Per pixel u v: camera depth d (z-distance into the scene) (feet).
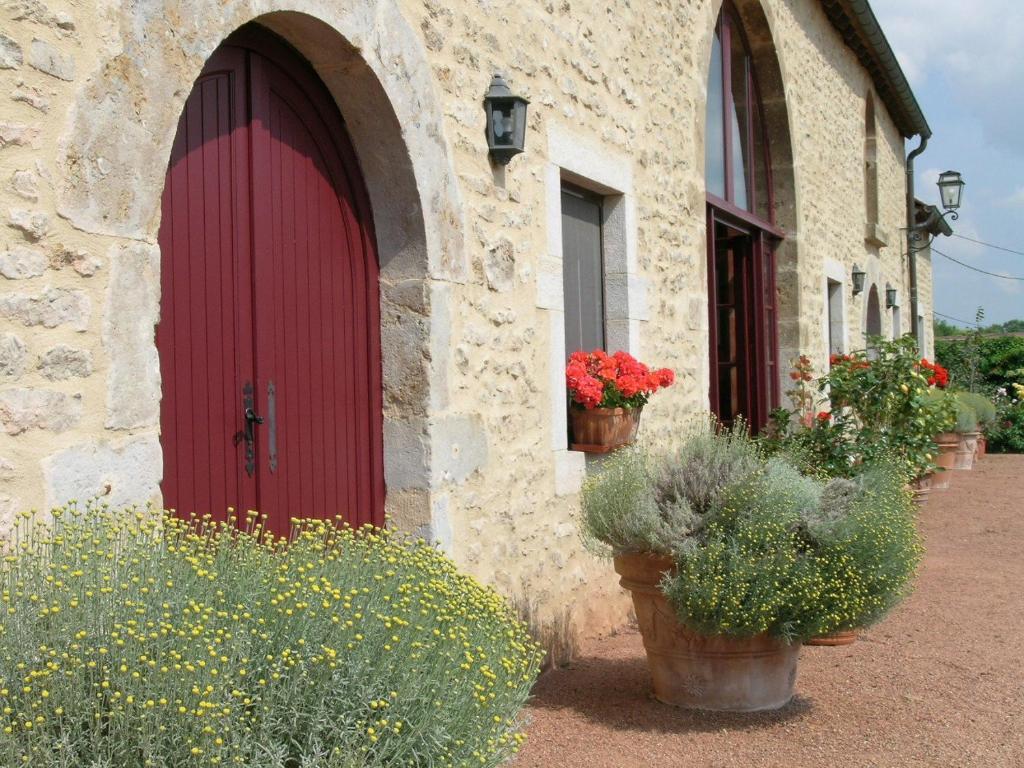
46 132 7.21
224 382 10.00
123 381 7.76
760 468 12.09
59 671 5.44
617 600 16.88
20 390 7.00
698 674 12.15
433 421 11.85
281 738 6.14
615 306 17.42
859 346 37.86
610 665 14.38
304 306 11.05
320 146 11.41
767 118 27.76
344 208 11.75
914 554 12.17
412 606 7.33
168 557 6.87
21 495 6.98
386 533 10.65
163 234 9.36
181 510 9.44
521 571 13.66
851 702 12.62
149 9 8.02
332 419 11.37
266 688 6.10
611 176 16.83
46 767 5.23
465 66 12.73
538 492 14.23
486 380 13.03
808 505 11.67
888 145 45.50
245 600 6.68
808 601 11.21
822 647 15.23
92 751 5.41
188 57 8.41
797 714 12.14
